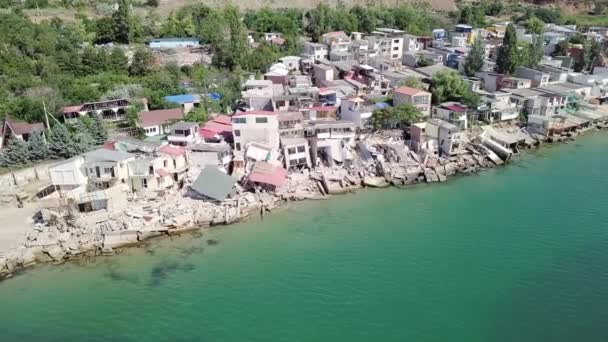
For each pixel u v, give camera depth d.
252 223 74.19
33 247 65.50
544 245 65.94
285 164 88.38
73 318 53.50
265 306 54.66
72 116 100.69
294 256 64.31
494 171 93.88
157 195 77.75
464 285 57.69
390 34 159.12
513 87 121.94
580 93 127.50
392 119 99.88
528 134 109.75
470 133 105.31
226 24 151.50
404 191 85.31
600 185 85.88
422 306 54.28
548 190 84.19
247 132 88.19
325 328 51.19
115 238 67.62
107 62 122.44
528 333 50.19
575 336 49.78
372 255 64.12
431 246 66.19
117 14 139.88
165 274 61.12
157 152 82.12
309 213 77.19
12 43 122.12
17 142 87.19
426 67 135.12
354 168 89.75
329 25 163.25
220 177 80.38
